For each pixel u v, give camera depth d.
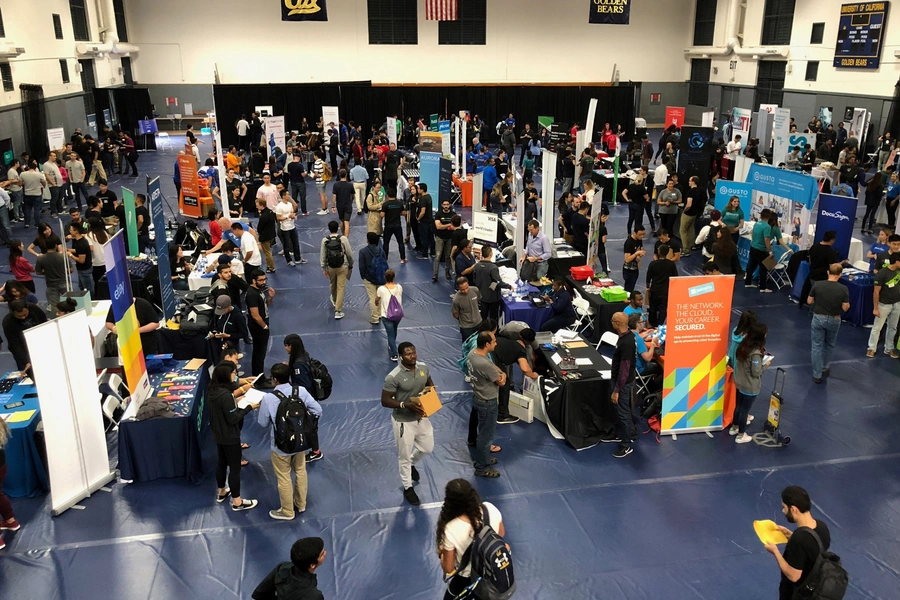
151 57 32.38
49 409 6.47
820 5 27.23
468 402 8.80
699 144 16.36
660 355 8.48
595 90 32.91
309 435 6.29
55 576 5.89
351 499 6.90
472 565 4.35
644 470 7.41
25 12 22.12
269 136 23.70
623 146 31.52
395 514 6.68
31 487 6.91
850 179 17.36
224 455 6.59
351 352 10.23
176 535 6.38
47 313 11.46
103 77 29.44
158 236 9.43
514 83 34.38
